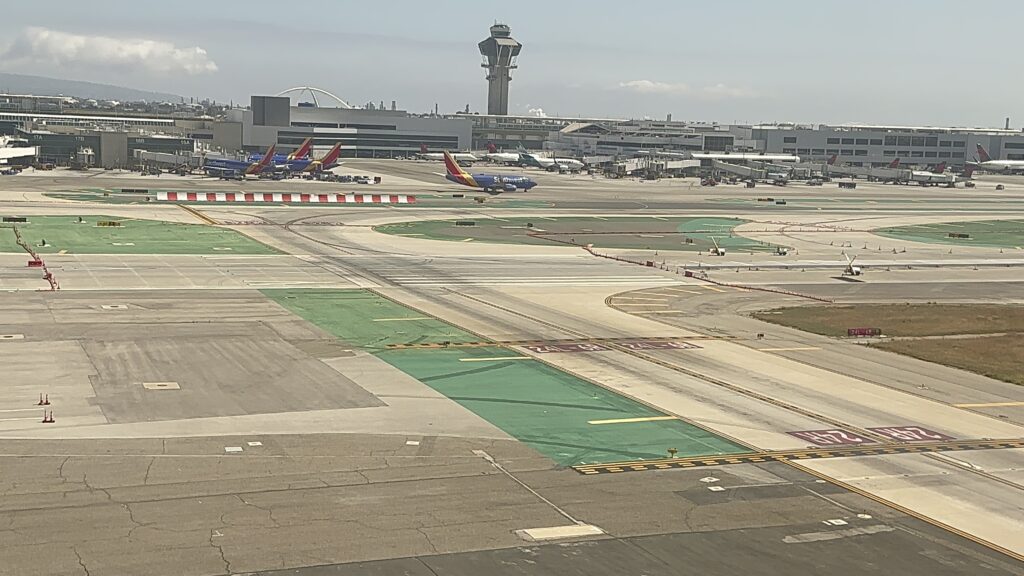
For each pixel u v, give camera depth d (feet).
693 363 214.90
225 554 109.29
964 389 200.64
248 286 297.33
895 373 212.64
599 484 136.56
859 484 140.36
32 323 231.09
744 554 114.32
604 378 198.59
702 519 124.67
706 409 177.58
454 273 340.18
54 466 135.74
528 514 124.36
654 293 313.94
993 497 136.98
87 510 120.47
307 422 160.86
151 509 121.49
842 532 122.01
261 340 222.89
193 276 311.68
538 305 282.97
